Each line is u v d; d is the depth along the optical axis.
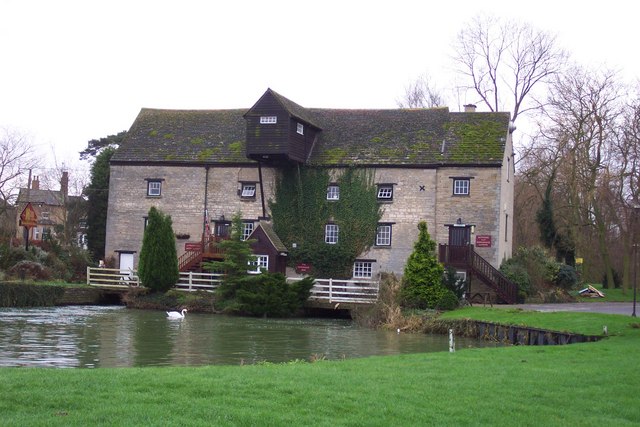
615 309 35.78
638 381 13.91
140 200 49.50
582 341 23.80
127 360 21.00
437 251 44.12
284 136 44.97
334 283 45.75
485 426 10.41
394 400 11.63
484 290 43.25
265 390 11.86
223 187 48.44
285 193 47.31
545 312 31.19
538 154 57.12
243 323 35.34
